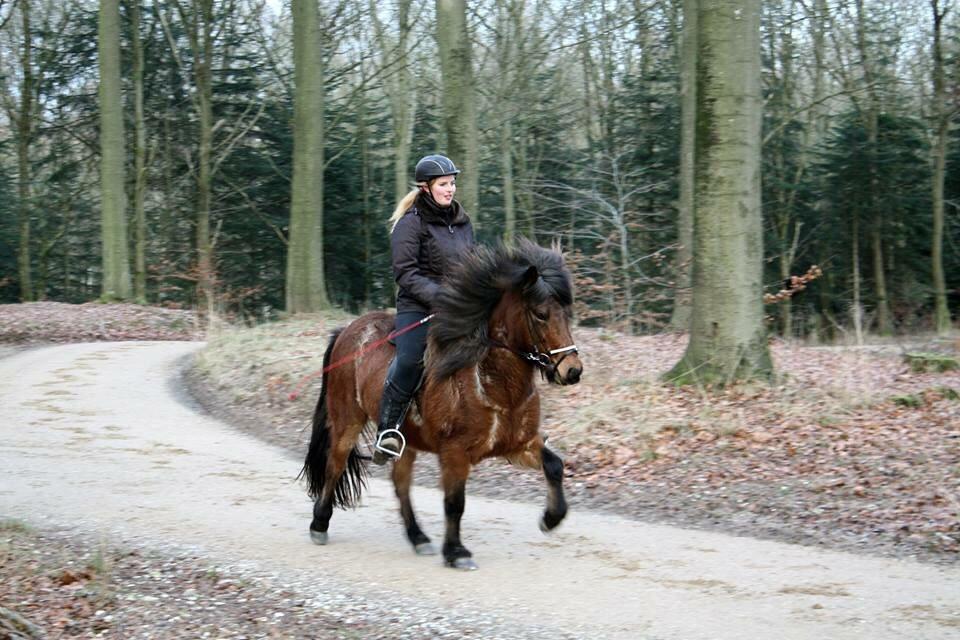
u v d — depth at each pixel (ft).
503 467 33.22
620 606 18.67
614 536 24.68
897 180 102.47
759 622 17.70
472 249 21.34
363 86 99.66
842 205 103.09
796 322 100.83
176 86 118.73
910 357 46.85
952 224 107.14
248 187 116.98
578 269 68.59
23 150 118.32
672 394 38.91
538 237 93.76
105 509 26.86
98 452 35.76
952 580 20.54
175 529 24.82
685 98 66.80
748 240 39.45
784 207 102.99
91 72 119.34
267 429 42.11
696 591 19.70
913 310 102.78
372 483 31.91
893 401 37.27
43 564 20.65
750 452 32.07
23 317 86.33
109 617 17.65
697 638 16.88
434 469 33.76
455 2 55.88
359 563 21.88
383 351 22.77
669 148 92.38
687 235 66.90
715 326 39.68
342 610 18.40
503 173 93.50
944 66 93.45
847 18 95.76
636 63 103.30
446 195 21.63
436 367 20.57
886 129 101.91
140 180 110.11
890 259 106.73
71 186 133.39
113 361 63.36
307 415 43.45
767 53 97.66
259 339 60.70
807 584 20.24
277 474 32.68
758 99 39.40
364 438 24.75
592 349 50.24
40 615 17.49
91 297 144.77
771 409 35.81
